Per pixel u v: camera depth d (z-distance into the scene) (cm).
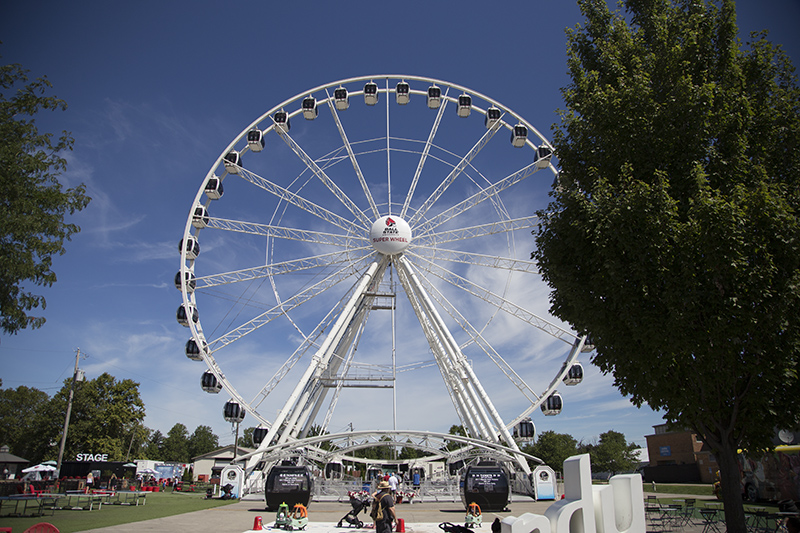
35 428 6769
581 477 991
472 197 3919
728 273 1109
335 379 3784
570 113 1502
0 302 1559
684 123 1278
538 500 3011
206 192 3912
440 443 3319
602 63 1542
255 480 3434
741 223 1086
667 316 1178
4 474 5191
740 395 1223
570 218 1377
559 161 1544
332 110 4338
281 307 3703
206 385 3581
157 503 2944
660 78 1373
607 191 1292
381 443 3294
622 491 1077
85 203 1777
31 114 1700
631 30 1518
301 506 1873
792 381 1171
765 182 1202
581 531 977
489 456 3397
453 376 3759
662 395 1264
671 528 1831
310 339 3709
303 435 3859
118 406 6756
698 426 1312
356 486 3403
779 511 2136
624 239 1198
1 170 1585
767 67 1316
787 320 1109
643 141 1312
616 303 1255
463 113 4362
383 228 3938
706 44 1348
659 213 1172
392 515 1291
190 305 3759
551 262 1425
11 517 2112
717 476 2944
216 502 3009
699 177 1155
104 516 2173
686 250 1134
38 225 1617
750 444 1259
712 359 1133
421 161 4209
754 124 1269
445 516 2350
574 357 3697
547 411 3650
